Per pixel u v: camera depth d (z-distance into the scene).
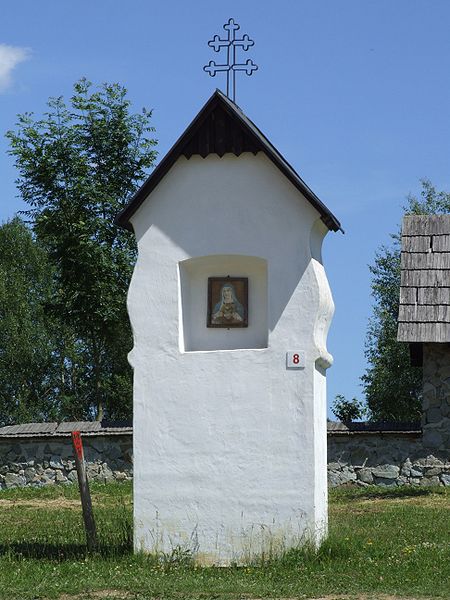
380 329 40.34
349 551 14.81
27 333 49.00
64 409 48.69
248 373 14.93
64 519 20.31
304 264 15.02
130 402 48.19
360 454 26.38
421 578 13.31
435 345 25.80
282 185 15.18
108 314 32.88
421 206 44.38
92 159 33.34
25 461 27.23
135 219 15.52
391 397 38.59
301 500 14.62
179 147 15.33
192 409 15.01
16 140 32.66
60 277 33.47
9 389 49.50
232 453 14.84
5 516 21.17
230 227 15.25
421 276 25.84
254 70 16.05
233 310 15.43
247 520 14.70
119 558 14.93
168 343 15.19
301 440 14.71
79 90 33.38
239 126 15.27
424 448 26.00
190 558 14.73
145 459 15.04
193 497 14.88
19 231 51.41
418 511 20.83
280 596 12.34
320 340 15.11
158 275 15.34
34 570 14.25
